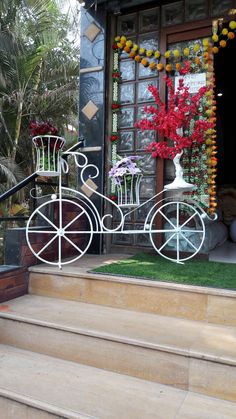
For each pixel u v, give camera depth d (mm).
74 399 1334
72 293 2104
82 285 2074
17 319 1800
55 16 5875
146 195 2863
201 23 2666
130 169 2324
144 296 1906
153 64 2826
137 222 2900
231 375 1338
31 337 1768
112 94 2990
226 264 2391
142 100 2898
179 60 2754
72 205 2695
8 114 5496
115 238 2979
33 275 2221
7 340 1835
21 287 2172
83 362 1633
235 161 4691
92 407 1283
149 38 2879
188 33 2715
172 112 2438
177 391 1406
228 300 1706
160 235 2783
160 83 2807
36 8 5621
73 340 1657
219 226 3623
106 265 2336
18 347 1800
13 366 1596
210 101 2586
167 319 1793
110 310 1931
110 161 2953
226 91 4645
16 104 5480
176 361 1435
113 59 2992
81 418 1224
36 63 5582
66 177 2881
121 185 2379
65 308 1951
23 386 1426
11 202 5082
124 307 1959
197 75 2646
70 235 2686
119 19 3004
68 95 5719
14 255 2182
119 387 1427
